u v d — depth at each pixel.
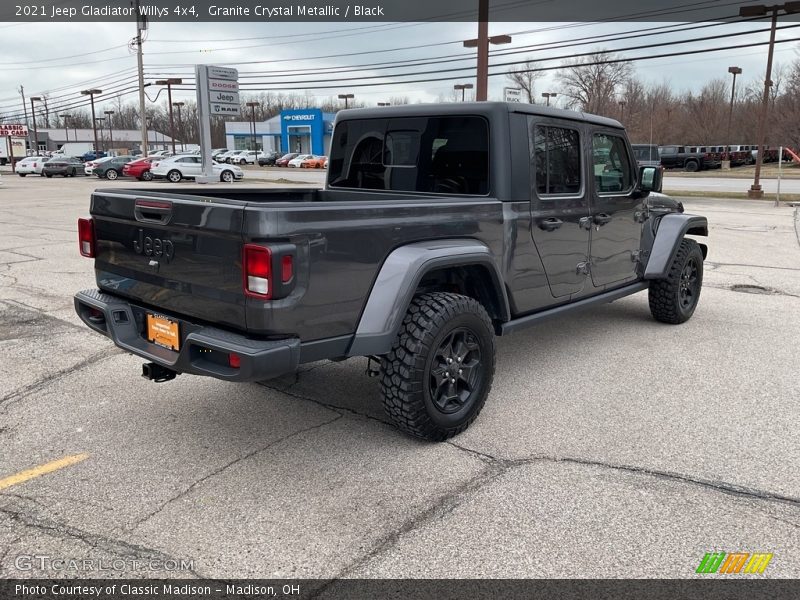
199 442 3.69
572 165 4.66
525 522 2.90
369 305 3.30
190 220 3.11
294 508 3.01
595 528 2.86
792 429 3.91
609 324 6.39
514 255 4.16
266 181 33.69
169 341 3.43
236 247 2.95
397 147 4.68
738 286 8.21
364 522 2.90
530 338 5.89
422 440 3.72
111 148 89.88
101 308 3.66
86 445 3.64
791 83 49.91
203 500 3.07
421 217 3.52
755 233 13.66
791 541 2.78
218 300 3.09
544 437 3.79
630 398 4.41
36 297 7.03
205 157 32.59
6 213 17.06
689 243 6.26
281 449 3.61
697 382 4.72
